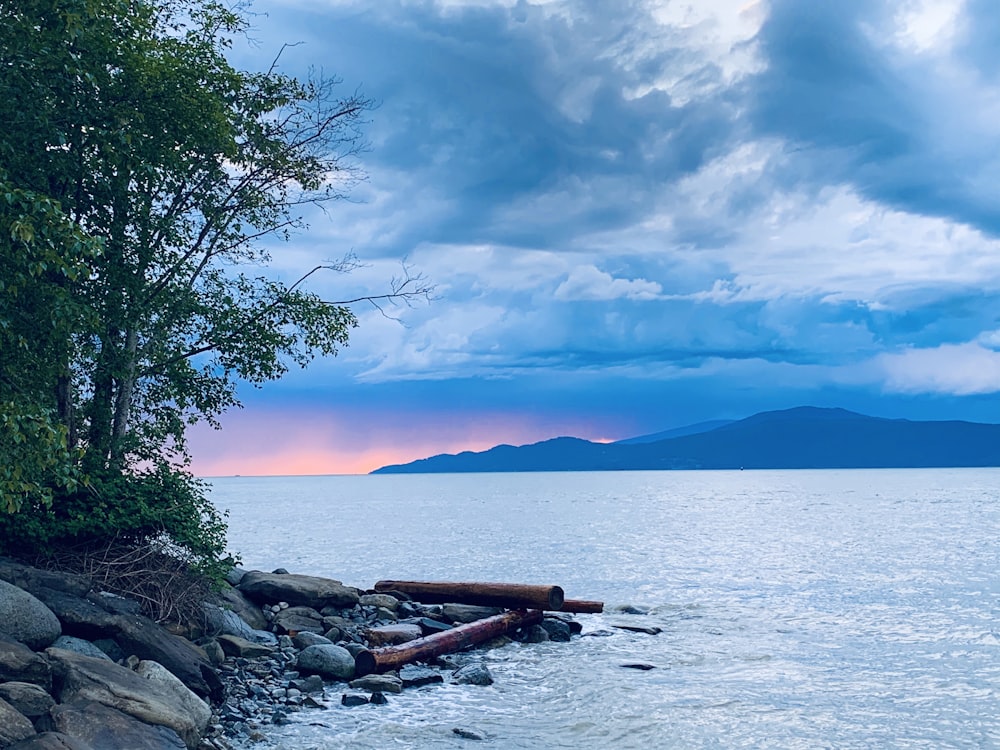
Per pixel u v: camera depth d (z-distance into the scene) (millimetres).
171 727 12094
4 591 13586
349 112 22938
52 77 15664
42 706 11125
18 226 11547
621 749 13859
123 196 18781
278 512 126625
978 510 106938
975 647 22984
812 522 85750
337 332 22812
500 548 57938
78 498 18266
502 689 17938
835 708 16547
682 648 23031
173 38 20625
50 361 15430
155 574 18031
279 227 22672
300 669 18125
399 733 14375
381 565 46688
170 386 22062
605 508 127125
